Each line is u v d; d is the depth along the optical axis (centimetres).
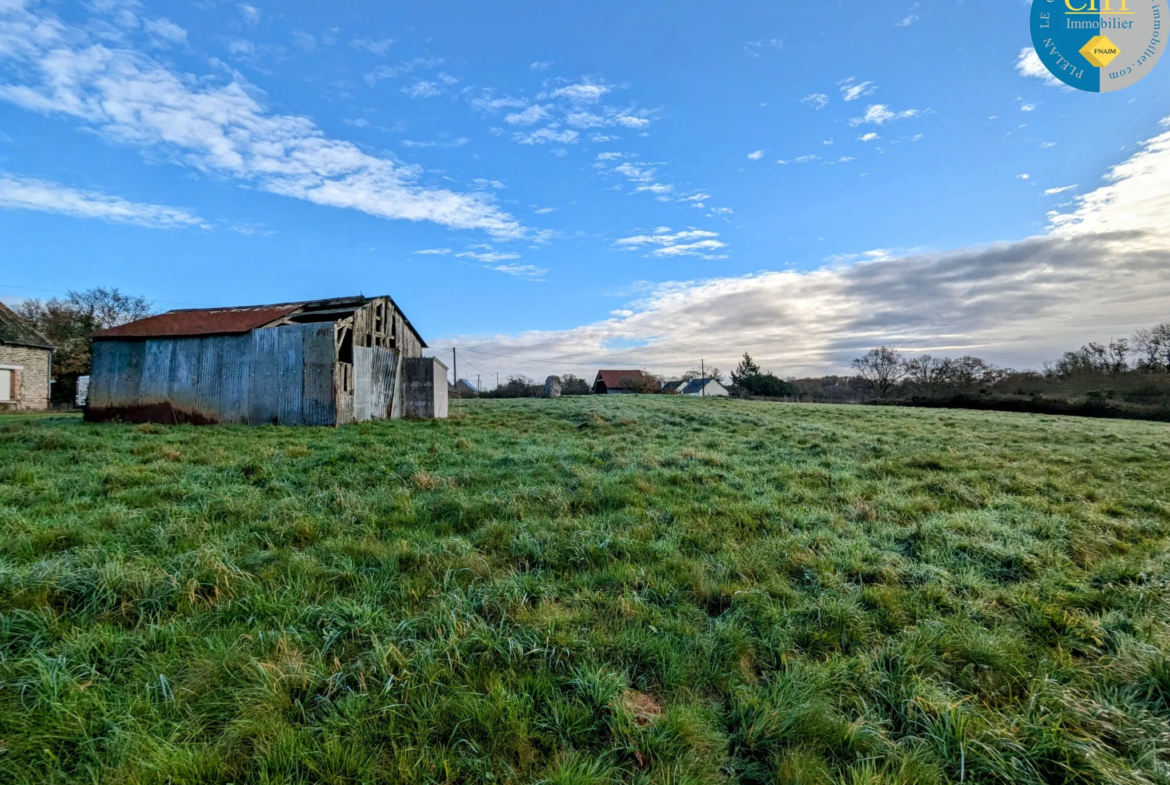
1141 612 374
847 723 257
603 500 648
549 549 469
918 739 248
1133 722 256
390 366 1814
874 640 340
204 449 920
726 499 674
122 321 3875
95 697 244
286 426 1434
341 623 321
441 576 409
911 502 686
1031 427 1855
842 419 2109
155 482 655
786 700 271
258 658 284
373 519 534
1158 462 1057
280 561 414
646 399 3494
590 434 1385
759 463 955
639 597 383
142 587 344
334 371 1455
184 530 469
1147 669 291
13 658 271
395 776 215
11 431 1027
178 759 212
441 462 863
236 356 1518
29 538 420
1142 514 660
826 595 397
